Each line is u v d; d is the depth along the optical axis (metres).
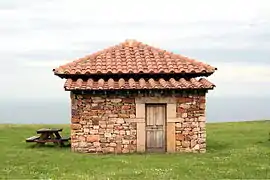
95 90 25.25
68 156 23.80
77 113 25.70
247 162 21.61
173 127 25.69
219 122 47.44
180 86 25.17
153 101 25.67
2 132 35.28
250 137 32.78
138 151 25.59
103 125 25.69
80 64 27.53
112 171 19.61
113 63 27.58
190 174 18.88
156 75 26.58
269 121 47.06
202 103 25.86
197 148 25.70
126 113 25.69
